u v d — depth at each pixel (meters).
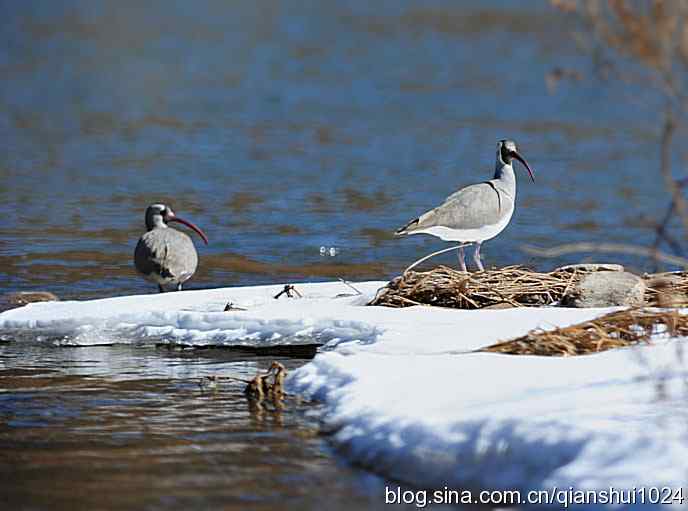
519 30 77.25
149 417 11.16
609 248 10.07
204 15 88.06
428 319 13.36
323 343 13.55
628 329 12.19
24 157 32.59
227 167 31.36
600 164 32.75
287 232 22.80
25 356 13.68
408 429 9.72
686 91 9.11
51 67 56.94
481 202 16.28
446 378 10.72
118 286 18.14
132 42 69.38
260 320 13.97
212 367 13.05
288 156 33.38
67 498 9.11
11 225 23.19
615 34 8.96
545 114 43.34
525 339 11.80
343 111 43.84
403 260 20.38
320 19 85.38
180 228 23.14
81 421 11.07
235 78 53.78
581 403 9.67
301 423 10.80
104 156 33.03
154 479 9.51
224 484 9.38
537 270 19.77
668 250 21.92
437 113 43.53
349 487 9.29
